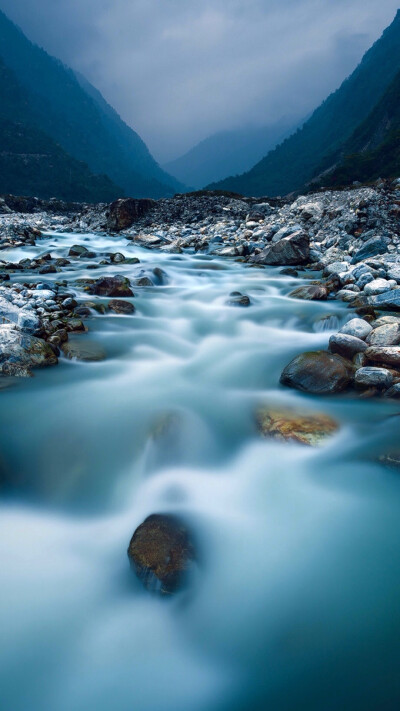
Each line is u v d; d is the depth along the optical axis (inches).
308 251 606.2
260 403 218.2
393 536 140.6
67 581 126.7
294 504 155.8
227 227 954.7
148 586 120.0
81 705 99.9
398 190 778.8
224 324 357.4
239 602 120.6
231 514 151.6
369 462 166.7
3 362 240.7
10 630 114.1
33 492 161.9
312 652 107.7
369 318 311.4
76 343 290.5
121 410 208.8
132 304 387.9
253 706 97.9
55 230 1176.2
